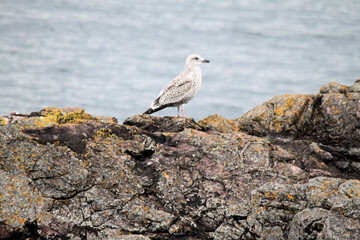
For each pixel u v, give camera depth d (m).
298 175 12.82
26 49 141.12
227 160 13.08
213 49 159.88
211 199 12.27
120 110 75.19
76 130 12.79
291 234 10.53
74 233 11.56
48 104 76.62
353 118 14.48
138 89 93.75
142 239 11.34
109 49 161.12
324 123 14.91
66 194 11.85
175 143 13.69
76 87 91.75
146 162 12.97
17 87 86.44
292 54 140.00
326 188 10.60
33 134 12.39
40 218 11.52
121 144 13.05
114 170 12.41
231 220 11.69
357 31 186.50
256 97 83.94
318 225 10.12
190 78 17.62
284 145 14.35
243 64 124.06
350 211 9.67
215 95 84.00
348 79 99.62
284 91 89.31
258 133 15.56
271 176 12.77
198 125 15.24
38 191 11.76
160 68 126.06
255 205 11.30
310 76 103.38
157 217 11.74
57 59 129.25
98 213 11.77
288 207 10.90
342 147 14.11
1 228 11.18
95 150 12.65
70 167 12.13
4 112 70.25
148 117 15.23
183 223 11.88
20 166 11.96
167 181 12.55
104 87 94.25
